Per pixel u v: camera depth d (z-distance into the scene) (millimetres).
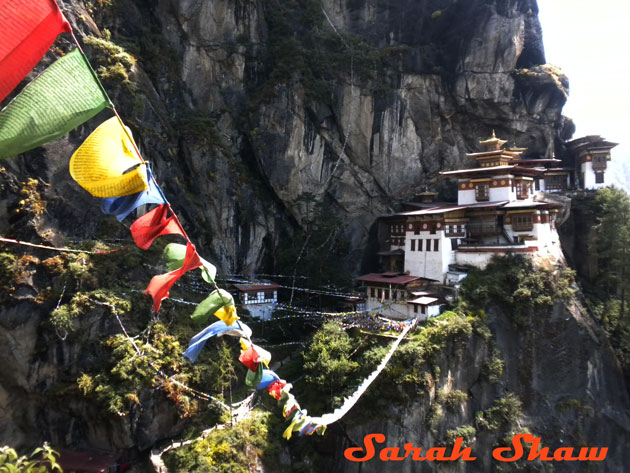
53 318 23172
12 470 6773
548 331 30719
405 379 25203
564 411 29656
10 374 23312
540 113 46375
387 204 44562
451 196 45562
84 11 30781
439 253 34406
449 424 26672
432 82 45344
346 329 30766
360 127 42688
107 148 4176
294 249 39219
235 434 23438
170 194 33500
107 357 23828
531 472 27547
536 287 31156
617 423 30719
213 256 35812
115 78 30484
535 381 30031
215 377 26125
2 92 3430
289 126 40156
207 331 5758
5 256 23672
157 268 28859
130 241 29125
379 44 47219
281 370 30047
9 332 23062
